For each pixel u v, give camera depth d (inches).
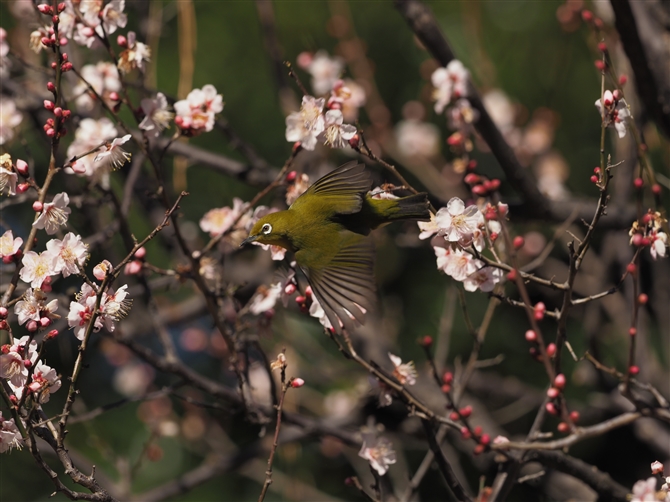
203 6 567.2
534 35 573.6
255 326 295.7
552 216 365.7
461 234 220.4
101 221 411.8
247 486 560.7
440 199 337.1
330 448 493.0
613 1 289.3
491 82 497.0
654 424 437.4
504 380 534.6
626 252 442.9
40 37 267.6
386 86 578.2
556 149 574.2
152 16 444.5
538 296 536.4
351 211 244.2
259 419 283.4
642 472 558.6
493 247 235.5
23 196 295.3
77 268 205.9
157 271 279.4
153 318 315.3
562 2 567.2
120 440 546.9
